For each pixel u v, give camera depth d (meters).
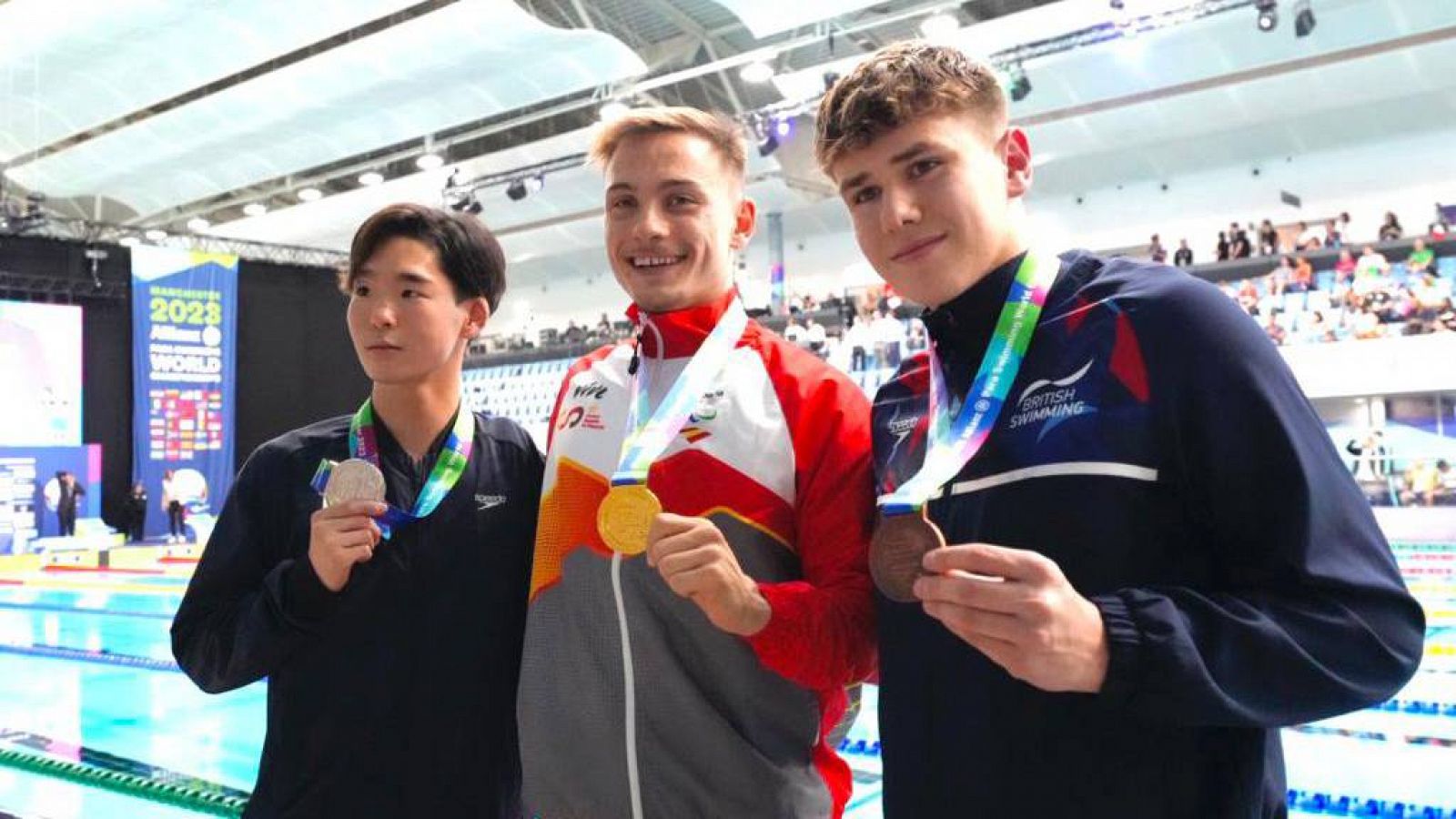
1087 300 1.28
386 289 1.84
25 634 8.73
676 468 1.67
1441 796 3.84
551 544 1.77
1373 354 12.62
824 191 16.72
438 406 1.95
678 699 1.61
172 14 11.45
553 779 1.66
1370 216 17.23
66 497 17.16
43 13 11.43
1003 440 1.26
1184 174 18.92
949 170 1.30
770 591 1.48
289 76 13.62
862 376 16.59
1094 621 1.01
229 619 1.77
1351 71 15.25
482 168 18.97
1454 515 12.20
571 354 21.17
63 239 18.53
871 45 14.46
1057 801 1.16
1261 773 1.14
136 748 4.88
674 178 1.75
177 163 16.94
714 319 1.81
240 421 20.59
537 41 12.55
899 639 1.36
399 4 11.13
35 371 17.92
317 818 1.75
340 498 1.68
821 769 1.71
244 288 20.77
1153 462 1.17
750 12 11.48
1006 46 12.77
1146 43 14.11
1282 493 1.09
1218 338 1.15
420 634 1.80
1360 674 1.03
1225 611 1.05
